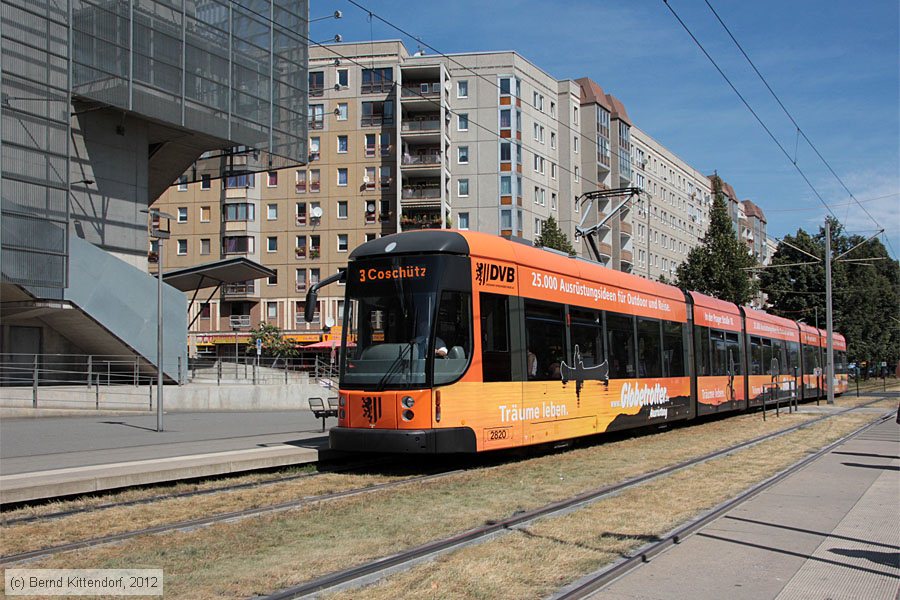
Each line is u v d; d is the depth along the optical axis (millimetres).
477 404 13156
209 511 9711
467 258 13422
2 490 9750
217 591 6168
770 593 6398
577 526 8680
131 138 29609
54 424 20938
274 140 33000
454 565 6926
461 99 62188
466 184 61750
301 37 34312
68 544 7891
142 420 22953
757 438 19250
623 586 6551
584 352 16547
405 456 15398
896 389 58750
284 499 10555
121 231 29250
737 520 9297
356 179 62750
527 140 62938
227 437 17484
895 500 10750
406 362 12805
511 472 13008
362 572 6637
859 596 6324
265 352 57250
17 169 24266
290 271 63469
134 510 9789
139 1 28156
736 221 113500
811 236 67812
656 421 19906
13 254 24047
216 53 30703
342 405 13242
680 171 94125
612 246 72250
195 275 33688
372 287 13375
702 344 23797
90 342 28750
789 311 67250
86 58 26609
